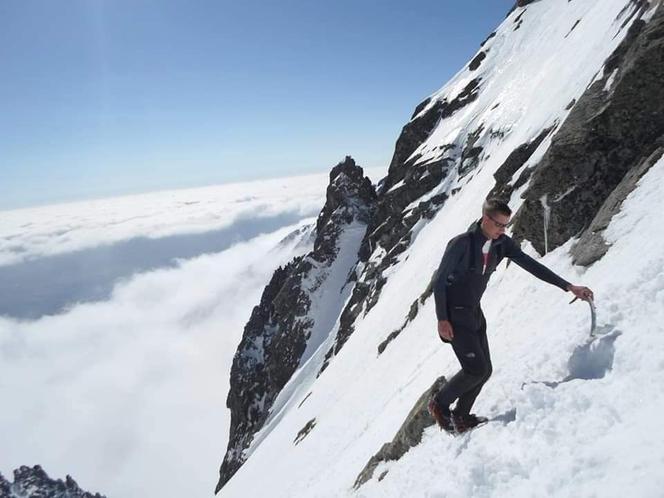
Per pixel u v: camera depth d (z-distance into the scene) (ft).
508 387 17.01
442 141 172.96
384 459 28.66
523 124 95.76
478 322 16.02
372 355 100.17
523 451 12.71
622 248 20.94
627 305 15.12
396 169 218.59
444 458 16.48
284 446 112.27
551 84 93.66
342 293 258.37
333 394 106.01
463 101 182.29
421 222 155.22
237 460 219.41
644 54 29.30
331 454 64.28
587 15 103.50
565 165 33.47
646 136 29.45
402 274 132.57
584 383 13.37
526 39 166.40
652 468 8.66
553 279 15.65
